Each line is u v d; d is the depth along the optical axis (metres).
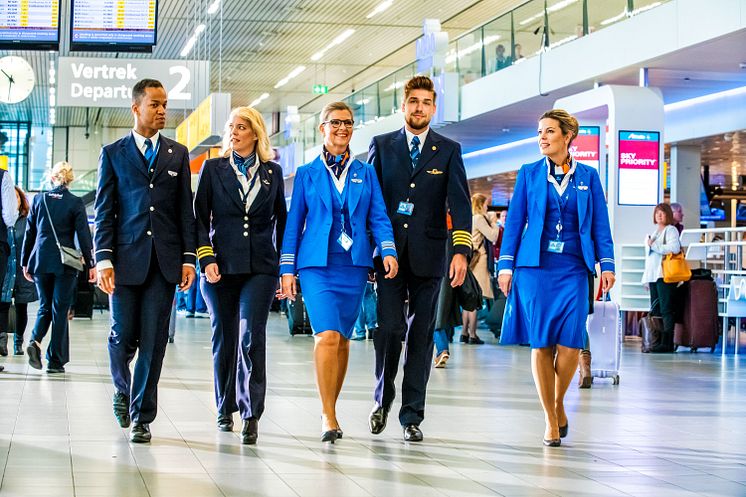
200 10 28.25
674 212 14.88
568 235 5.94
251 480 4.81
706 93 18.36
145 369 5.79
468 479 4.93
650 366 11.19
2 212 8.27
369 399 7.83
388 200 6.04
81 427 6.29
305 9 29.33
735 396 8.52
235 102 49.19
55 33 15.55
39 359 9.36
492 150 26.50
